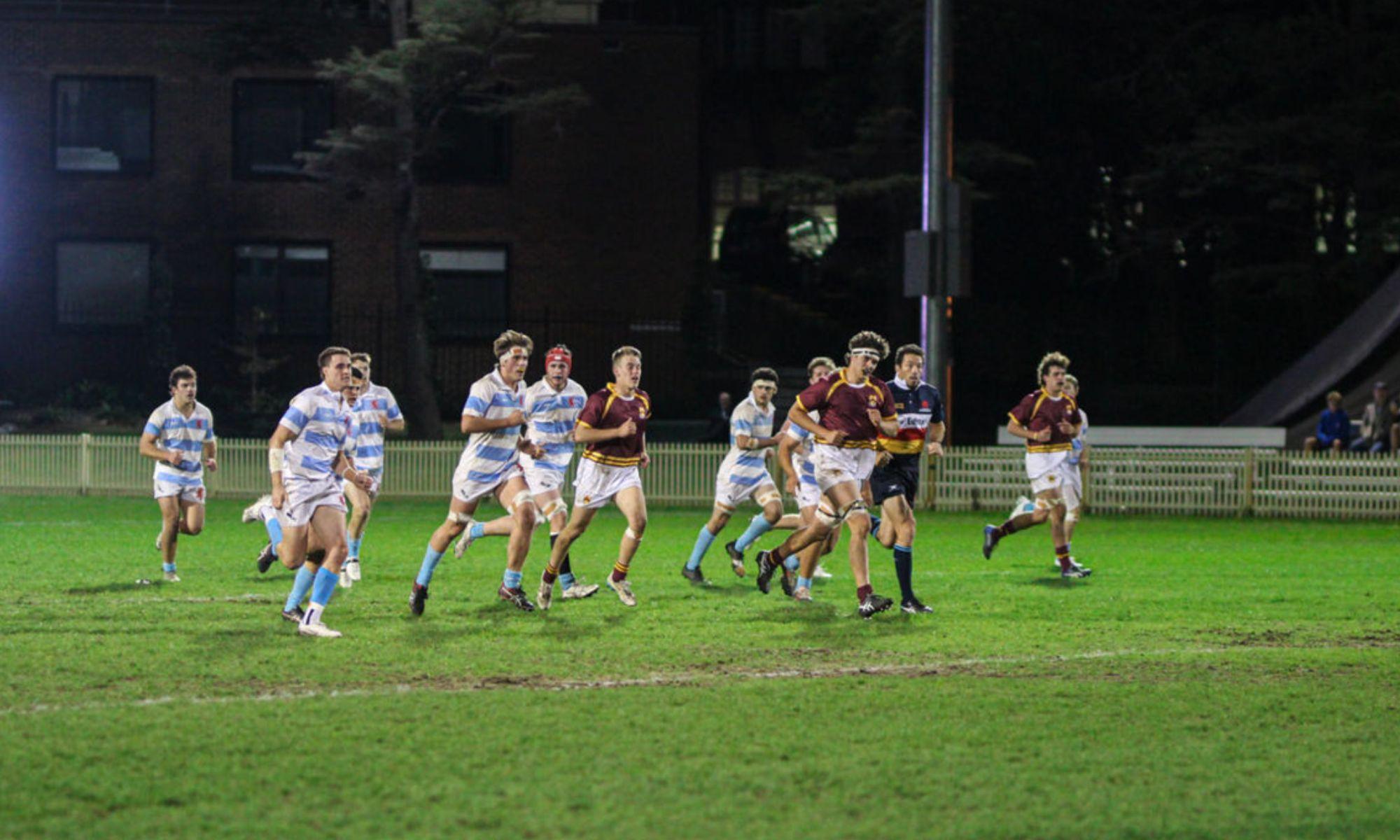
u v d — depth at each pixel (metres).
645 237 122.12
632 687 28.28
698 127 123.25
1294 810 20.72
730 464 42.94
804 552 39.78
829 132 136.88
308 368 119.62
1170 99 125.62
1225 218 127.38
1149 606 40.19
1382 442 80.38
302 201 119.56
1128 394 129.38
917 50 119.56
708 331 118.69
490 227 120.81
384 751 23.20
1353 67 119.75
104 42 118.19
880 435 37.19
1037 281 139.00
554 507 37.41
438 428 105.94
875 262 135.12
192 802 20.48
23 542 54.91
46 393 117.00
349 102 119.06
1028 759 23.27
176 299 118.94
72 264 118.75
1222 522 71.31
